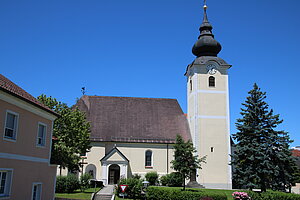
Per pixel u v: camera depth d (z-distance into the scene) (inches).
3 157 735.7
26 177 840.9
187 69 2170.3
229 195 1544.0
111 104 2143.2
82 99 2134.6
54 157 1127.6
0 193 734.5
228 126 1959.9
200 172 1873.8
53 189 1031.6
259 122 1669.5
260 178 1537.9
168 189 1358.3
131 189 1384.1
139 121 2068.2
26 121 844.6
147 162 1945.1
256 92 1718.8
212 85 2017.7
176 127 2079.2
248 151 1605.6
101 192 1464.1
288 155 1594.5
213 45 2071.9
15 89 846.5
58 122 1446.9
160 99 2242.9
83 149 1531.7
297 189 2123.5
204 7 2164.1
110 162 1824.6
